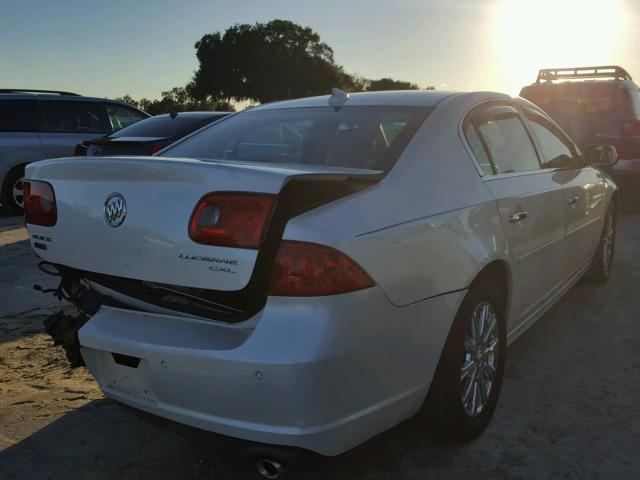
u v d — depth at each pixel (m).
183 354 2.22
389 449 2.91
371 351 2.26
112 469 2.80
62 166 2.66
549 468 2.74
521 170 3.61
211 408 2.21
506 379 3.64
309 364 2.08
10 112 9.99
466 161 3.02
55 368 3.95
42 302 5.23
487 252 2.87
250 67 64.50
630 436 3.00
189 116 8.39
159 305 2.41
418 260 2.46
